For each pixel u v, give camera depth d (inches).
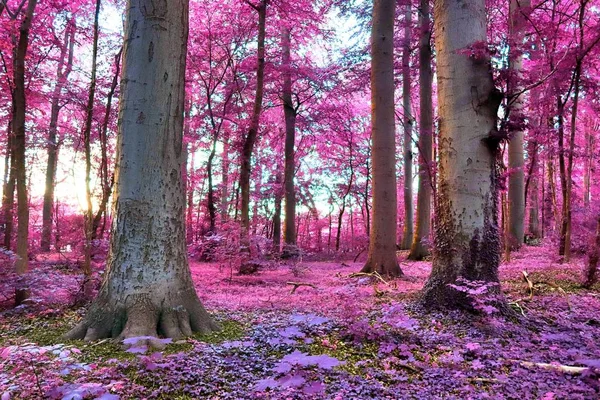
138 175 142.0
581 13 233.0
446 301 170.4
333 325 148.9
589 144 573.3
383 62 320.2
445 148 178.5
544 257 350.3
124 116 144.6
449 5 177.3
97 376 99.1
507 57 182.7
